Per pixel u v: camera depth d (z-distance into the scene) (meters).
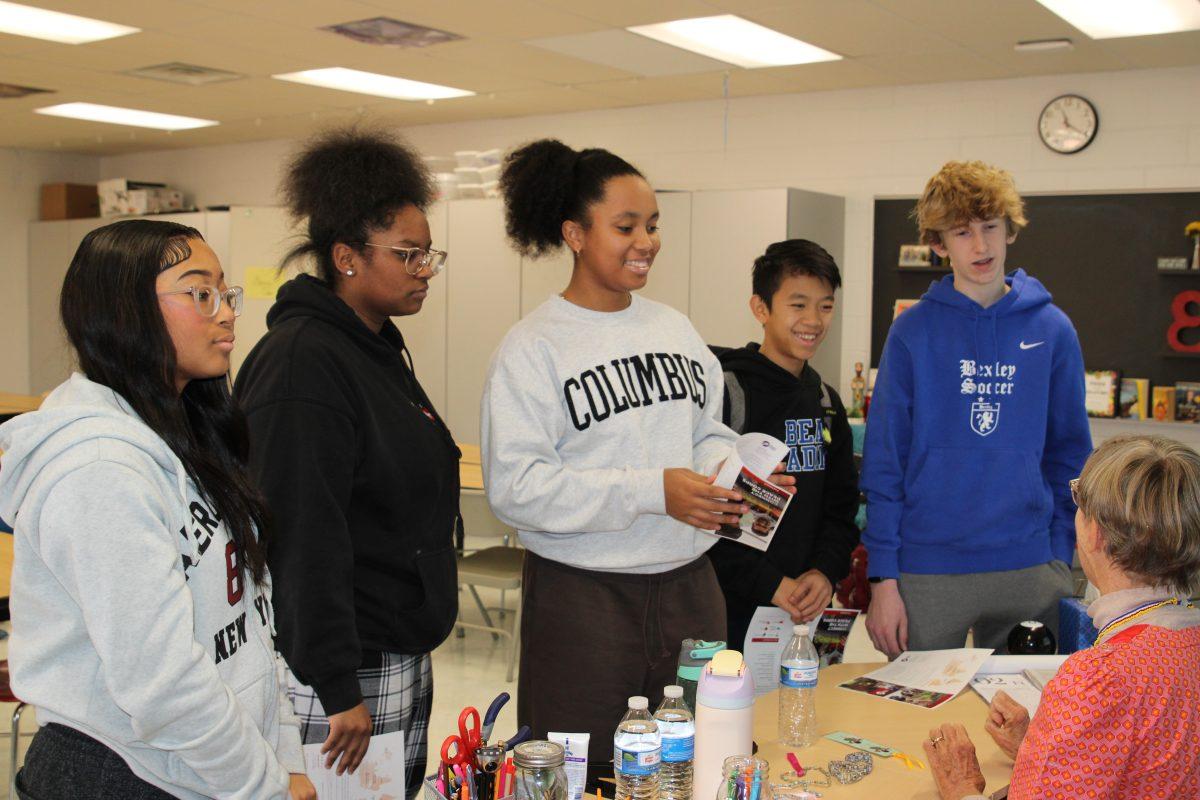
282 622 1.75
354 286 2.01
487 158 7.59
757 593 2.49
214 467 1.41
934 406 2.56
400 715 2.00
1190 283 6.17
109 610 1.20
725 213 6.55
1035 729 1.45
